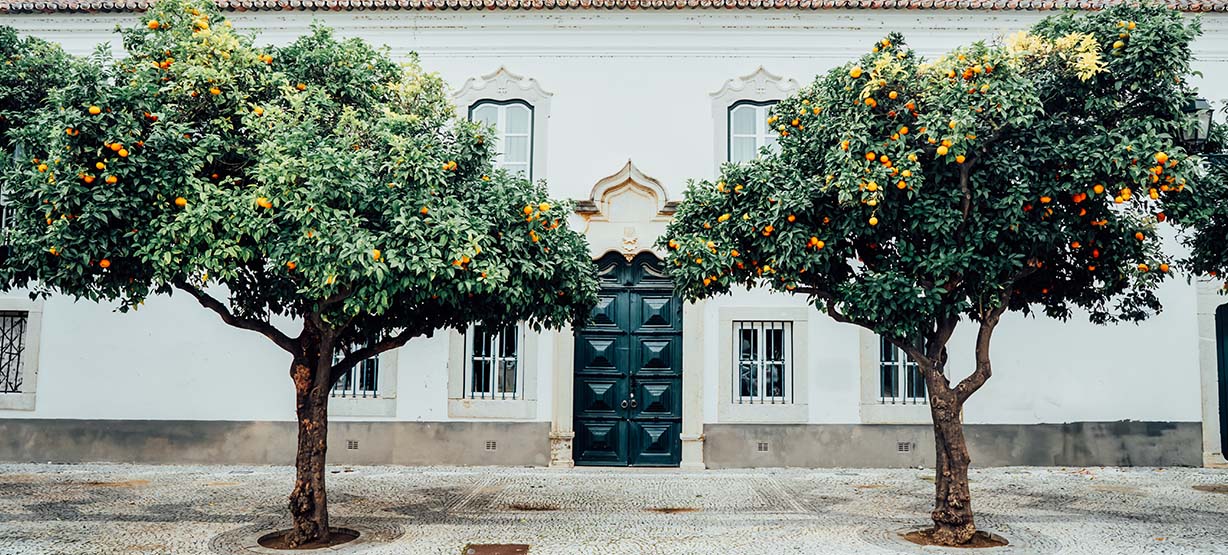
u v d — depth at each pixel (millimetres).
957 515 7676
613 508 9383
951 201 7129
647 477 11250
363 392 12336
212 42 7199
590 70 12484
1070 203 7285
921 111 7109
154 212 6566
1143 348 12148
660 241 8133
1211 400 12188
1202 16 12242
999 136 7254
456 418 12156
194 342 12320
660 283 12297
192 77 6891
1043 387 12117
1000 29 12242
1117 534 8078
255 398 12258
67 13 12383
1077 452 12070
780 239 7199
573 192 12281
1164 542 7781
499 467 11977
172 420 12234
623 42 12492
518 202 7309
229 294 12336
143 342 12328
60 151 6250
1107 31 6992
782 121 8117
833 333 12164
